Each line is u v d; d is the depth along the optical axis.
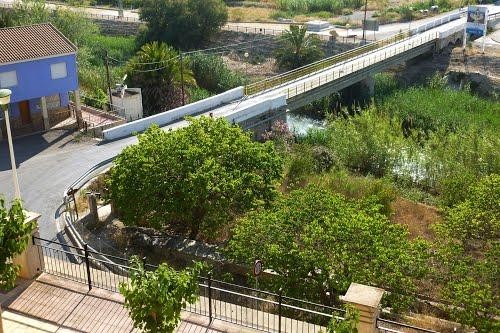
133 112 41.00
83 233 22.98
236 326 14.47
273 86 44.91
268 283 18.08
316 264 17.09
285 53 60.81
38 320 14.66
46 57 33.06
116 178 22.59
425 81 54.75
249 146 23.41
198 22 67.88
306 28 62.12
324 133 39.69
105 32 75.06
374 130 35.50
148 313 11.36
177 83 44.59
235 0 87.38
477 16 57.22
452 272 17.72
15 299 15.40
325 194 20.05
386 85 53.66
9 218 13.12
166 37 68.38
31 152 31.84
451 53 59.06
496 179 22.75
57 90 34.09
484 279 17.72
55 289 15.85
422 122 43.03
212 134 23.97
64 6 78.19
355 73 48.28
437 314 18.38
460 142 34.56
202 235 23.50
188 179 21.45
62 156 31.38
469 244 21.22
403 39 59.47
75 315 14.83
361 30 69.38
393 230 19.03
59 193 26.92
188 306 15.22
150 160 22.17
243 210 21.86
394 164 34.06
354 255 17.27
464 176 29.25
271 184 23.02
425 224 27.00
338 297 17.45
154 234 23.16
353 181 30.28
